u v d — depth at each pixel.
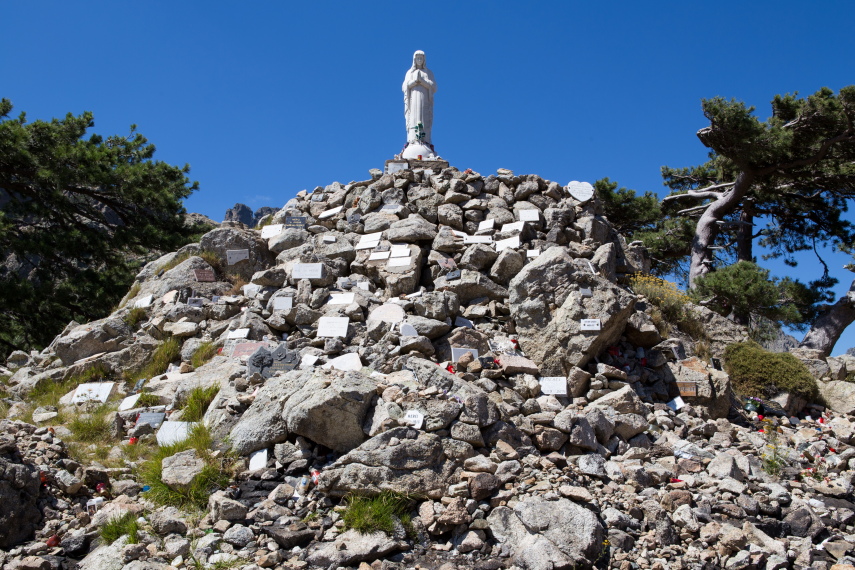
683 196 29.94
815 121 23.70
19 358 14.86
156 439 10.70
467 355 12.21
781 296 24.89
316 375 10.20
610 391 12.27
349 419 9.54
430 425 9.54
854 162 24.95
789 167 25.14
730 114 23.09
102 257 25.95
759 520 9.21
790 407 14.09
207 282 15.66
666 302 16.17
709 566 8.37
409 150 21.78
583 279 13.23
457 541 8.45
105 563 7.64
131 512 8.54
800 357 16.73
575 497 8.96
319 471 9.27
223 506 8.48
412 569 7.93
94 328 14.20
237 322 14.06
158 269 16.59
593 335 12.57
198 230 27.95
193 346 13.63
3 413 11.91
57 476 8.82
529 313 13.18
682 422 12.09
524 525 8.52
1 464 8.18
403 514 8.70
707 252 26.30
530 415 10.80
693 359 13.76
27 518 8.20
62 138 25.98
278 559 7.89
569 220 16.70
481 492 8.93
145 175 26.36
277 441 9.83
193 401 11.20
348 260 15.91
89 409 11.87
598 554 8.30
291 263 15.87
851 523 9.43
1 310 23.91
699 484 10.03
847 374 16.48
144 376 13.30
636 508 9.17
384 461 9.02
